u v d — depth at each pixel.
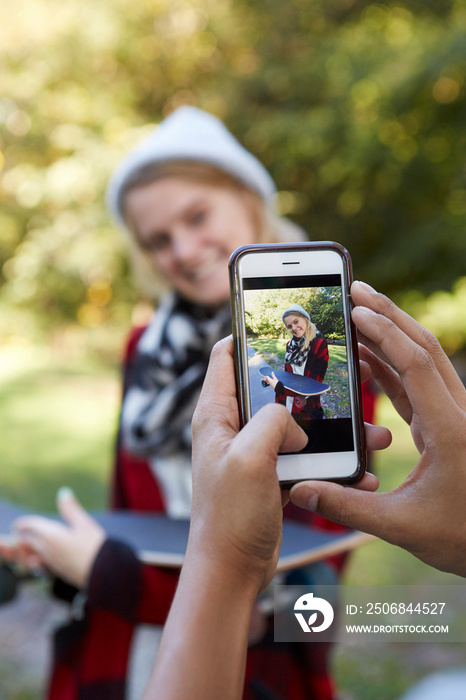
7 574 1.42
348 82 9.94
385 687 2.42
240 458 0.64
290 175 11.30
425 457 0.71
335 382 0.86
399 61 9.57
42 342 12.17
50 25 10.78
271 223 1.87
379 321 0.71
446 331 10.05
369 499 0.71
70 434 6.23
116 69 11.34
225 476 0.64
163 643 0.63
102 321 12.10
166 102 11.64
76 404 7.53
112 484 1.79
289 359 0.85
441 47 9.17
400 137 10.49
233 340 0.85
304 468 0.85
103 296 12.02
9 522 1.50
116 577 1.28
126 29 10.77
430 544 0.71
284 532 1.30
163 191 1.68
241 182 1.75
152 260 1.83
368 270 11.50
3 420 6.78
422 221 11.16
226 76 11.14
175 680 0.61
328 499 0.71
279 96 11.21
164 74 11.39
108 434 6.23
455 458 0.70
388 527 0.71
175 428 1.62
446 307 10.09
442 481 0.70
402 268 10.90
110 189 1.89
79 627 1.40
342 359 0.87
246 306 0.87
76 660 1.38
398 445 4.92
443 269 10.91
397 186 10.95
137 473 1.69
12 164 11.29
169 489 1.65
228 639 0.62
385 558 3.41
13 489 4.62
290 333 0.85
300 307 0.86
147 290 2.06
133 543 1.35
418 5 10.72
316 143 10.41
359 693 2.39
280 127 10.46
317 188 11.52
